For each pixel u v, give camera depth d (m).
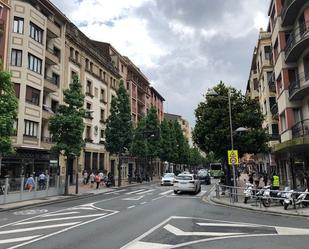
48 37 36.75
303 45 23.52
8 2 30.72
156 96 88.75
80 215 14.93
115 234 10.19
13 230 11.17
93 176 39.06
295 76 26.80
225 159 27.14
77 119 27.28
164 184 41.91
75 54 43.06
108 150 41.59
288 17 26.12
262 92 42.84
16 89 30.61
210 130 25.34
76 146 27.53
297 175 26.94
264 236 9.98
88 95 45.53
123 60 61.78
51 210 17.48
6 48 30.28
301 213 15.17
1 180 20.86
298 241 9.23
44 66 34.47
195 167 118.56
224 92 25.91
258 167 59.88
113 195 27.42
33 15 32.66
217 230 10.98
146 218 13.73
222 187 24.45
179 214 15.06
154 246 8.50
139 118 70.12
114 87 55.78
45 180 25.69
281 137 29.70
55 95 37.59
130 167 62.62
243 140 24.56
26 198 22.94
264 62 40.47
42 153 33.72
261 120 25.64
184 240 9.30
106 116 51.66
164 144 65.69
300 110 25.98
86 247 8.41
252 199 20.31
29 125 31.95
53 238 9.62
